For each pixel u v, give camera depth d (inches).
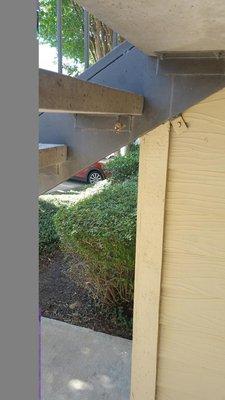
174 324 64.8
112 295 125.4
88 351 107.7
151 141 58.6
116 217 113.5
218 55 42.9
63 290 146.7
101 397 90.2
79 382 95.3
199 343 63.8
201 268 60.6
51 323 123.1
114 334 117.0
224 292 60.1
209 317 62.1
